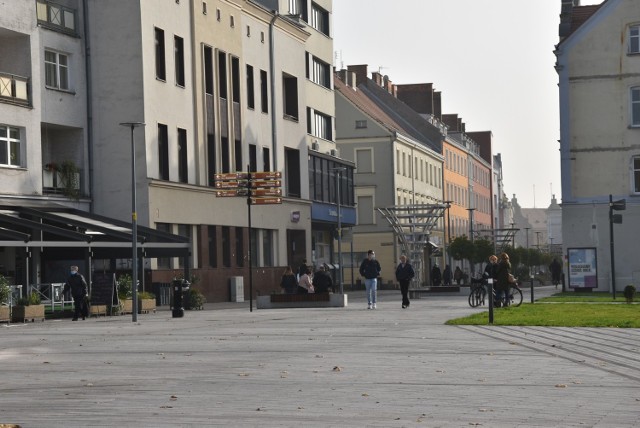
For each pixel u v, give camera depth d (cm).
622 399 1612
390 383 1836
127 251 5247
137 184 5906
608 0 7419
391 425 1368
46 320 4438
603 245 7375
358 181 11531
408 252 7250
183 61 6450
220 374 2011
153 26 6047
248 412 1496
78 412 1512
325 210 8812
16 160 5275
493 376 1933
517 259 11675
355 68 14038
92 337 3186
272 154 7806
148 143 5928
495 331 3141
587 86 7462
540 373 1977
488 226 18762
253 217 7375
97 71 5928
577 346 2570
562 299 5816
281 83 8038
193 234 6475
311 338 2947
